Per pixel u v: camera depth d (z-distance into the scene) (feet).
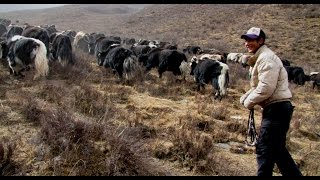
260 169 16.05
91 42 74.23
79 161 18.72
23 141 21.27
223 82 40.22
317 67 95.86
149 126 25.46
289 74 69.97
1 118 24.56
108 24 233.14
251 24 149.59
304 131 29.71
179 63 48.32
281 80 15.88
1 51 43.96
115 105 31.50
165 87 42.70
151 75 51.70
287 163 16.78
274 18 151.33
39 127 23.76
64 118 22.15
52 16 285.02
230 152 22.97
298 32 131.75
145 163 19.21
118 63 44.47
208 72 41.29
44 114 24.67
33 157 19.30
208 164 20.02
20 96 29.73
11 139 21.07
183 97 39.86
